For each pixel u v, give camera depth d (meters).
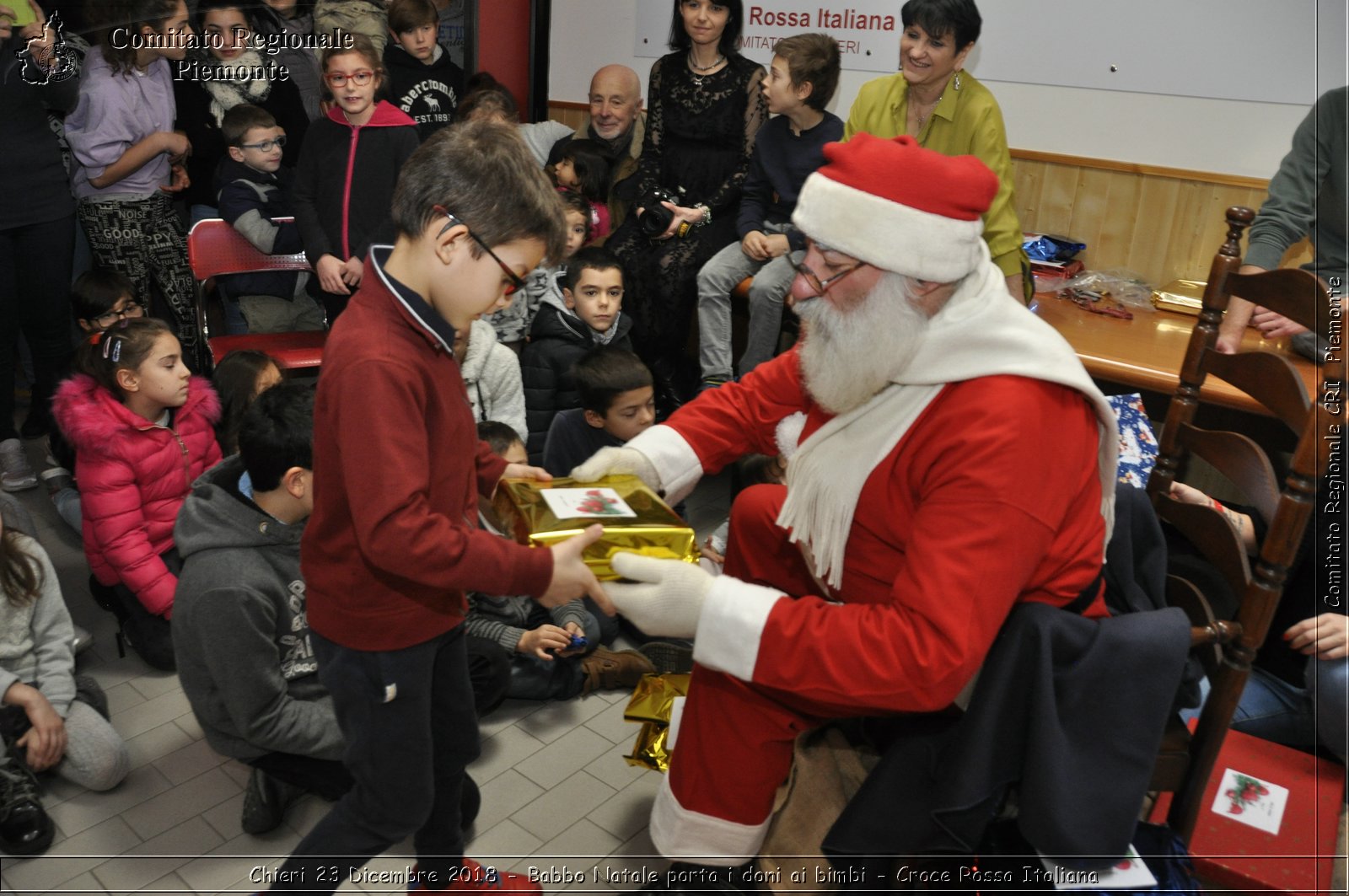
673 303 3.45
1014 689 1.35
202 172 3.63
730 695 1.52
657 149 3.63
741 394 1.76
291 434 1.70
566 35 4.18
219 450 2.51
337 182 3.02
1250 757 2.00
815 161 3.21
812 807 1.59
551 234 1.34
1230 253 1.82
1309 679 1.98
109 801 1.94
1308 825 1.83
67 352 3.29
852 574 1.49
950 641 1.25
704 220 3.45
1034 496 1.29
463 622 1.58
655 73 3.57
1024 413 1.30
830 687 1.32
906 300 1.35
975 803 1.35
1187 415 1.90
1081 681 1.35
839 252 1.34
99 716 1.98
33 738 1.85
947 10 2.65
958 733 1.38
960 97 2.82
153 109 3.24
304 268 3.20
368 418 1.24
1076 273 3.24
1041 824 1.36
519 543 1.42
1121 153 3.19
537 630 2.13
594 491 1.54
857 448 1.42
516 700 2.26
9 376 3.12
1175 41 3.02
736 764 1.52
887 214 1.29
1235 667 1.54
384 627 1.39
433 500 1.37
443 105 3.76
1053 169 3.31
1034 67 3.23
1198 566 2.07
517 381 2.85
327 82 2.97
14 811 1.80
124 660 2.35
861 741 1.59
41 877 1.75
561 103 4.30
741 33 3.65
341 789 1.83
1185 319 2.97
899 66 3.47
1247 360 1.76
